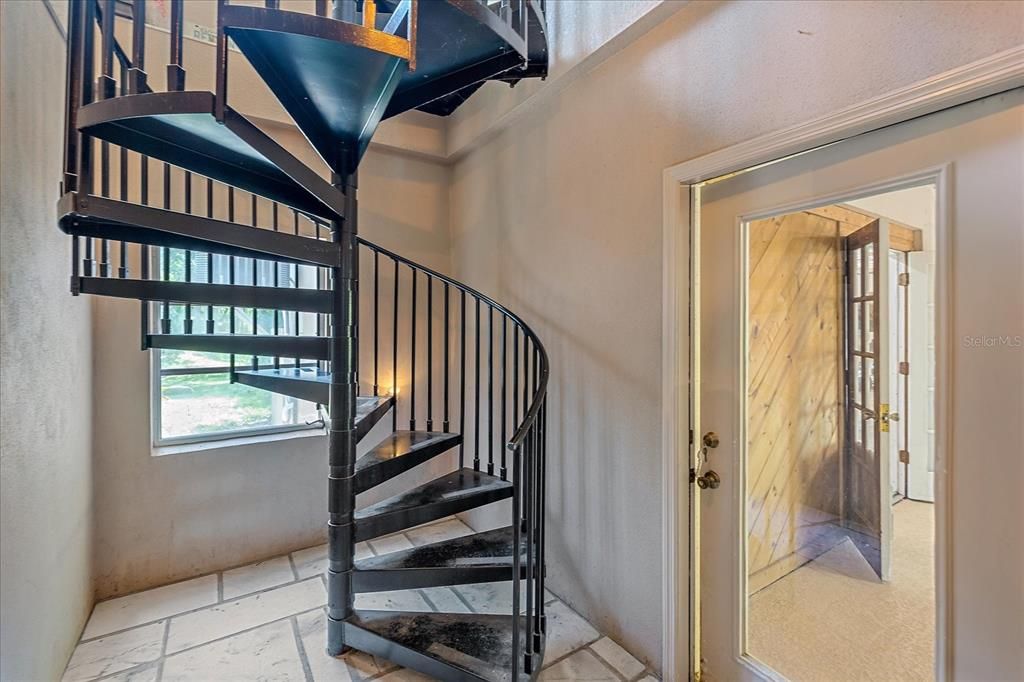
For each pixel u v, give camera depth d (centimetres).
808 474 159
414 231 322
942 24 111
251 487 270
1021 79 100
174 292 166
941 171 116
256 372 254
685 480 175
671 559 174
